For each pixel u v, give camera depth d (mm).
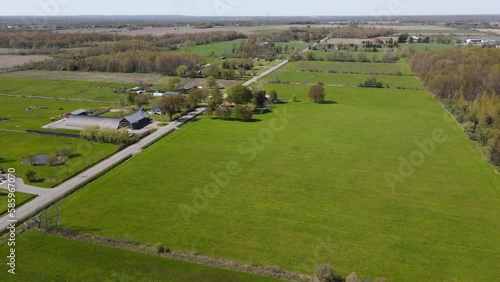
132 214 54000
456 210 56000
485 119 89375
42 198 57500
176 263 43969
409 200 58875
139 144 81688
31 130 89812
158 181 64125
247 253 46094
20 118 99562
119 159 73188
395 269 43469
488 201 58500
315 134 89000
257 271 42875
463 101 104688
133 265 43406
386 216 54438
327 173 68188
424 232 50594
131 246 46938
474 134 85875
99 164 70875
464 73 112688
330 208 56500
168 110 100125
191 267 43344
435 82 123438
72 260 43969
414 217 54219
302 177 66500
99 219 52594
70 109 109688
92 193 59594
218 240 48531
